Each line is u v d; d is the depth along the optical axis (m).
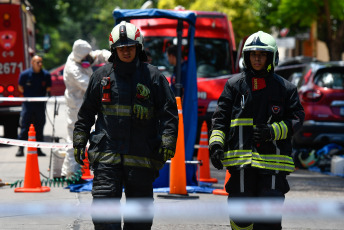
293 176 20.81
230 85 9.18
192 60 17.44
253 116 9.04
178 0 62.22
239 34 62.22
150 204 9.07
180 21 17.58
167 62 25.45
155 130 9.23
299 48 77.44
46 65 118.62
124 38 8.97
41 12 81.19
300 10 46.72
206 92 25.14
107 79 9.05
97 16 135.25
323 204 10.04
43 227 12.20
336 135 23.05
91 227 12.28
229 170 9.17
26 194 15.78
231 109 9.19
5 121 29.28
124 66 9.01
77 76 16.72
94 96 9.26
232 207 9.02
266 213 8.89
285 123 8.95
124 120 8.98
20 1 28.33
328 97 23.11
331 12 46.69
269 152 8.97
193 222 12.95
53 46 119.94
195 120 17.30
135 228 9.03
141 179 8.98
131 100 9.03
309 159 22.75
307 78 23.72
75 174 16.92
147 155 9.02
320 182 19.38
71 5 119.88
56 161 17.36
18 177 18.88
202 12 26.62
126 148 8.95
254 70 9.12
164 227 12.44
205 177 18.50
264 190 8.89
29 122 23.91
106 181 8.87
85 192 16.12
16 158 24.03
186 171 16.94
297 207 9.56
